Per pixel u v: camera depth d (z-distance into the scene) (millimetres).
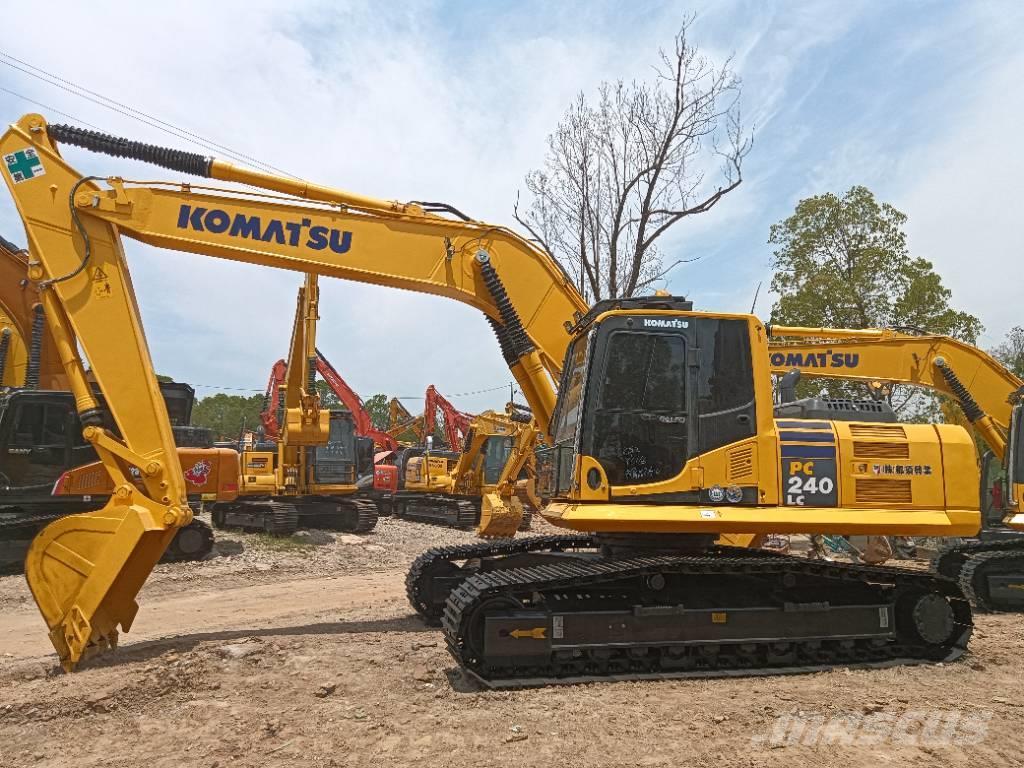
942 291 28406
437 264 9258
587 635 6961
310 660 7352
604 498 7371
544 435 9312
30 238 8633
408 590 9984
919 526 7562
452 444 35500
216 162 8898
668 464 7469
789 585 7547
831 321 28969
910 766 4910
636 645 7039
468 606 6754
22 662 8312
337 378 33688
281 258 8992
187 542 17125
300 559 18016
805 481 7551
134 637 9836
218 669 7113
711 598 7465
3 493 14977
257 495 22469
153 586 14578
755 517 7367
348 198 9125
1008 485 12000
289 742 5352
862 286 29125
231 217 8938
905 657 7777
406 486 29703
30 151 8711
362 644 8141
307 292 20109
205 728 5660
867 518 7504
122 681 6734
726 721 5656
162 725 5758
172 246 8930
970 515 7680
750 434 7590
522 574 7297
